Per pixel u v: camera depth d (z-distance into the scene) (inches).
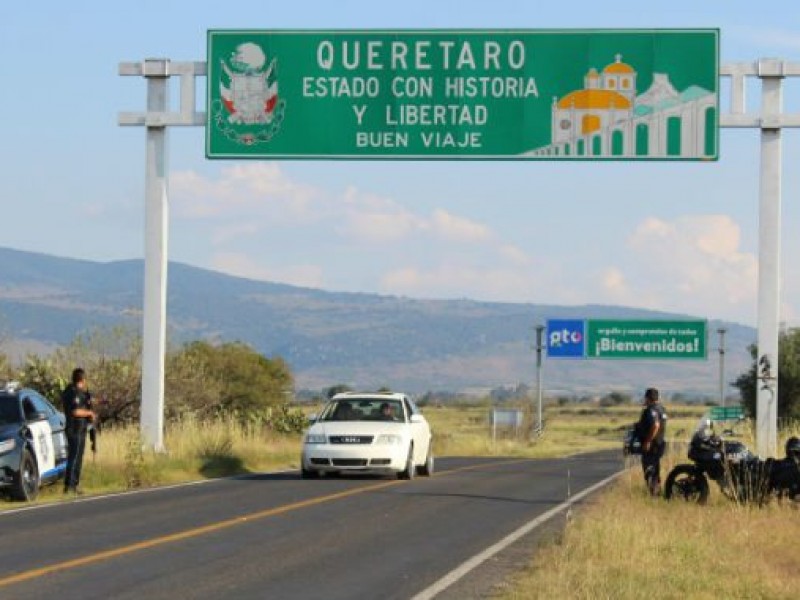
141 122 3051.2
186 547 1557.6
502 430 6274.6
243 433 3585.1
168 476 2662.4
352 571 1389.0
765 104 2925.7
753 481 2044.8
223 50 2984.7
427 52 2923.2
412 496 2292.1
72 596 1206.3
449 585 1300.4
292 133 2962.6
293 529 1761.8
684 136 2901.1
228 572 1369.3
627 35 2906.0
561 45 2913.4
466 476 2947.8
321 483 2568.9
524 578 1321.4
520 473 3147.1
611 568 1362.0
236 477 2763.3
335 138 2942.9
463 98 2923.2
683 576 1318.9
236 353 6471.5
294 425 4517.7
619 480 2620.6
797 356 5969.5
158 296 3063.5
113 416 3747.5
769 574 1378.0
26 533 1670.8
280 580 1323.8
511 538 1690.5
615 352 6850.4
